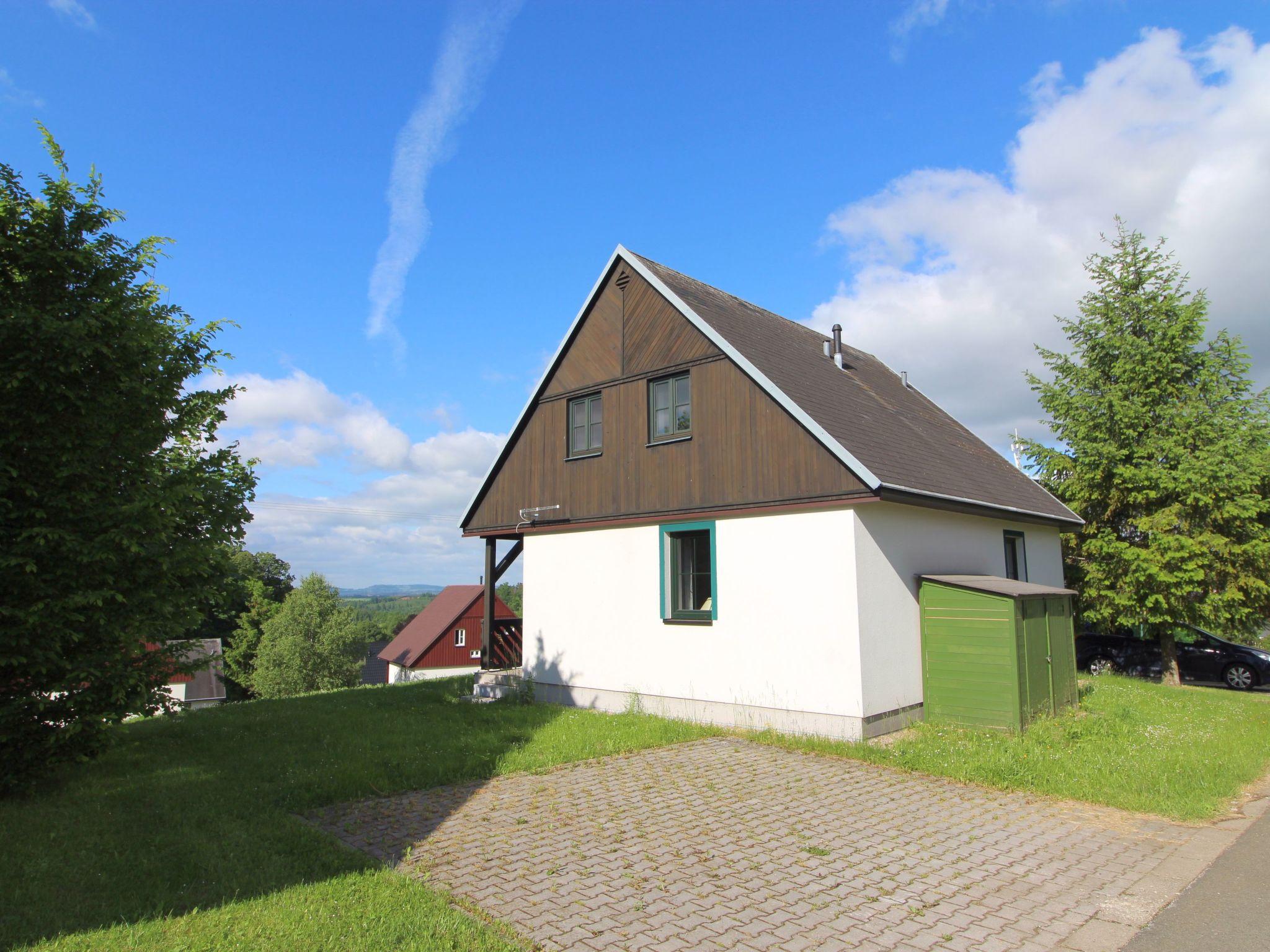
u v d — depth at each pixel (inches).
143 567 283.4
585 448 553.9
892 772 332.2
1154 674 754.2
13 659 250.8
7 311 261.9
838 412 465.7
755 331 552.4
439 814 268.1
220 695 1589.6
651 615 492.7
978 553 514.6
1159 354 682.8
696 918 185.3
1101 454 706.8
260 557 2343.8
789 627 419.5
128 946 162.7
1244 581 660.1
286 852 224.8
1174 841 246.4
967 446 679.1
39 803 265.1
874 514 414.3
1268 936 177.2
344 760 338.3
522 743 383.6
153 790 285.1
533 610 572.4
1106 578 710.5
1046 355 761.0
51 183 282.7
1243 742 402.3
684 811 273.6
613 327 540.4
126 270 301.4
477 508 637.3
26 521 264.5
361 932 171.2
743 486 446.9
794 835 247.8
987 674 403.9
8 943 164.1
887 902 195.6
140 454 297.3
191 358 329.1
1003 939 175.9
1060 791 297.0
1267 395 685.9
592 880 208.8
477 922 179.2
